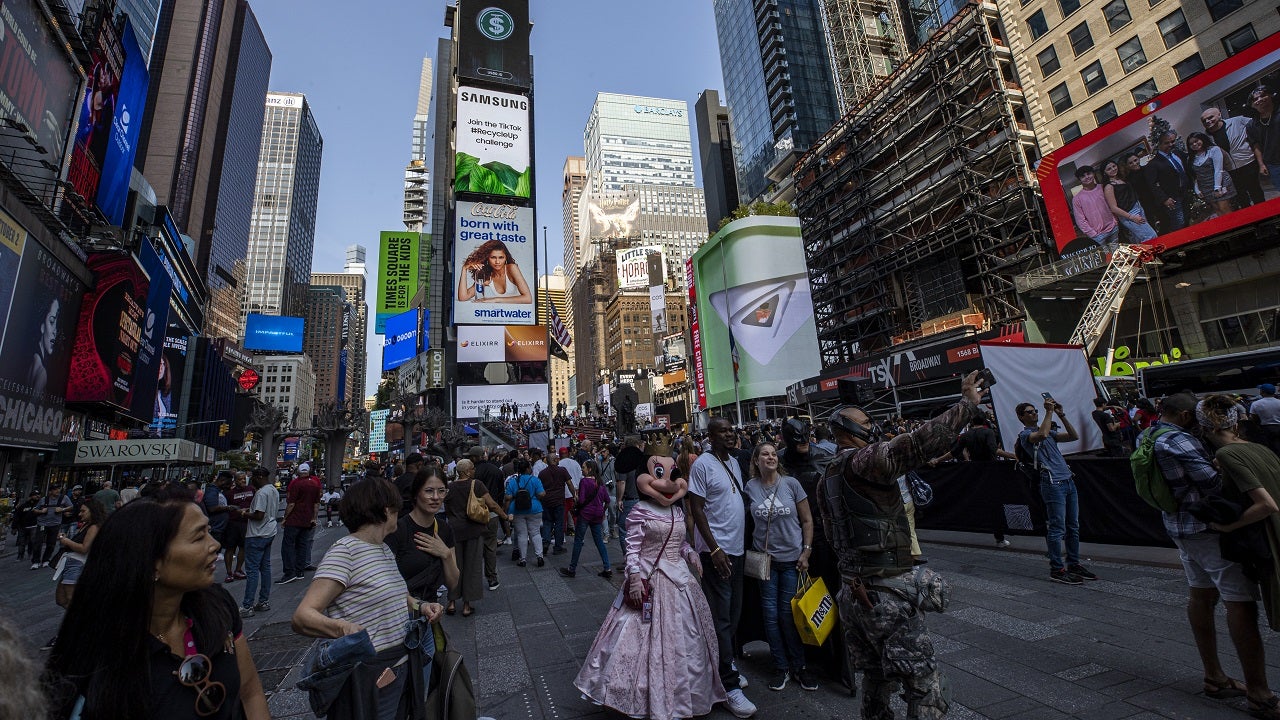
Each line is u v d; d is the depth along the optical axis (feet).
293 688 15.30
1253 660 10.91
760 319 170.71
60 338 82.17
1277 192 67.21
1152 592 18.56
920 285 130.52
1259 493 10.35
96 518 20.24
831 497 10.27
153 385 135.85
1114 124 83.41
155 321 135.64
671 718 11.38
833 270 163.63
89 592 5.14
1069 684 12.58
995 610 17.93
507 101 194.29
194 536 5.64
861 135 151.02
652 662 11.84
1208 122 73.20
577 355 585.22
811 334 169.78
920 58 130.31
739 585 14.16
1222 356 50.67
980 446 29.35
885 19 204.44
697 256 200.75
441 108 325.21
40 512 46.50
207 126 422.00
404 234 324.80
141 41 281.54
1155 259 77.61
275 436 124.47
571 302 653.71
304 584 31.53
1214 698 11.61
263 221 626.23
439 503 12.48
